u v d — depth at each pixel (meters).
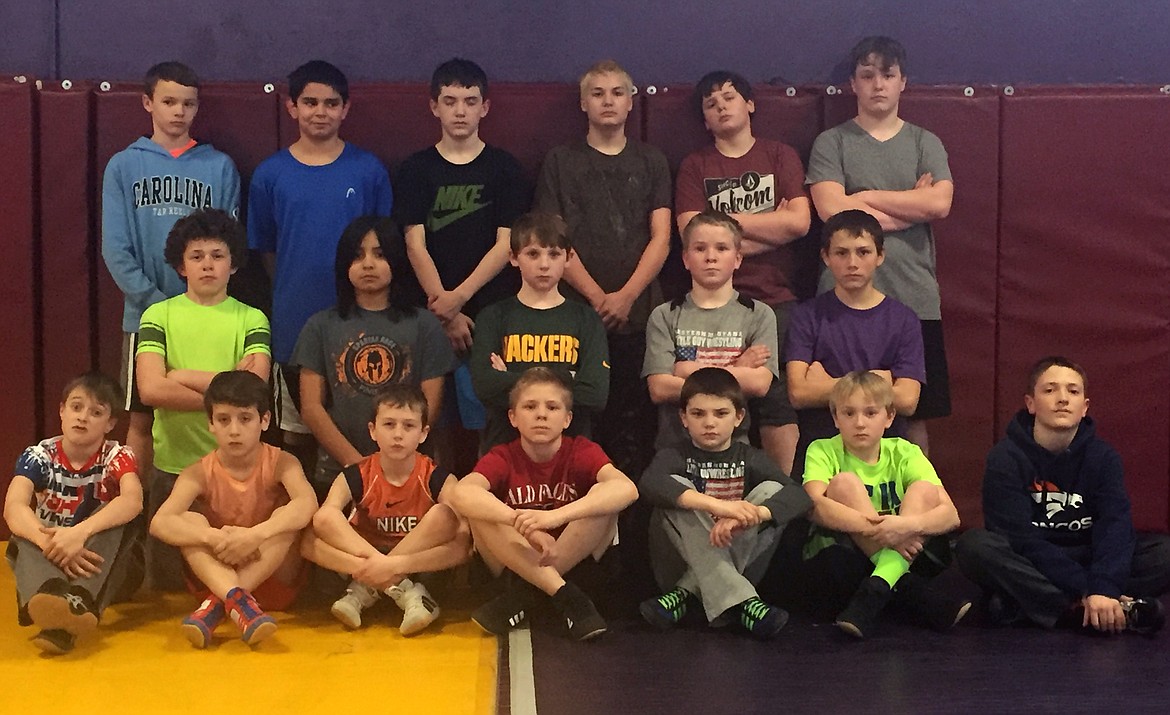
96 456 3.17
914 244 3.84
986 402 4.04
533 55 4.16
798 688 2.63
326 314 3.50
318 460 3.53
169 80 3.68
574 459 3.20
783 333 3.80
